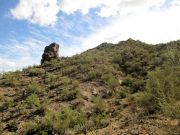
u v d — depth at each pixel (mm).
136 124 9734
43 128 16297
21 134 16281
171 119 8867
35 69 35281
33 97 22516
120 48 48438
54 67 36875
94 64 35625
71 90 25203
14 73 33969
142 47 43875
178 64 10266
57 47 42656
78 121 16516
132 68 32250
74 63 37500
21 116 19500
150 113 10727
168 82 9844
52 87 27031
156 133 7891
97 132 11133
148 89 11469
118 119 14156
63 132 15164
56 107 21281
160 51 36031
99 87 26953
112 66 35000
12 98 23969
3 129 17453
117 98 22594
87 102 22312
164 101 9188
